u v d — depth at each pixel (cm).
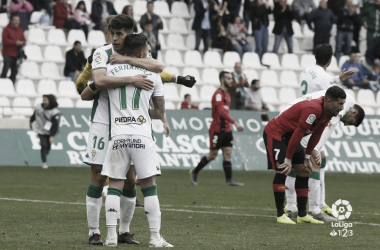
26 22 5550
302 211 2144
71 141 4638
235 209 2497
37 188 3144
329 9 6188
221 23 6100
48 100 4375
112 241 1519
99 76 1505
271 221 2139
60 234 1705
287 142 2094
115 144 1496
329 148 5006
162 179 4012
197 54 6028
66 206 2416
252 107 5247
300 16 6500
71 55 5381
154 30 5600
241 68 5625
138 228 1873
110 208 1512
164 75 1681
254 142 4956
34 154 4584
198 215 2266
